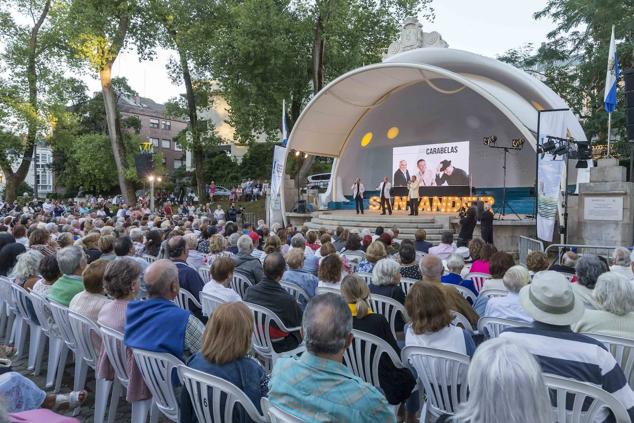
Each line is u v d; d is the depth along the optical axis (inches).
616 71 539.5
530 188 846.5
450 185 840.3
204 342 106.1
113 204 1392.7
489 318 155.2
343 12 971.9
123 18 1067.3
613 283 128.0
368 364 137.6
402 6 1051.9
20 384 102.0
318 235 407.5
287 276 233.0
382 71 740.7
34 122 1208.8
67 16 1023.6
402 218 682.8
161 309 131.0
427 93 949.8
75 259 184.7
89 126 2046.0
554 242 600.1
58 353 188.4
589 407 97.2
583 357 101.2
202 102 1250.6
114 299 152.9
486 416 54.4
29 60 1226.0
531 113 755.4
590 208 481.7
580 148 492.1
